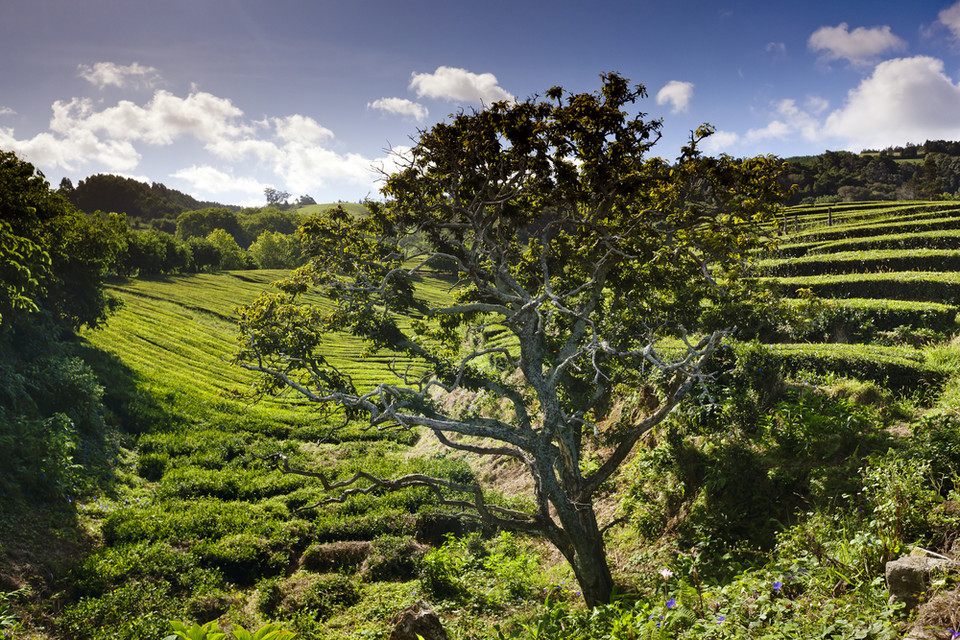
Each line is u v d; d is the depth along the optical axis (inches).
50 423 769.6
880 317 757.3
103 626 481.4
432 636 362.9
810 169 6136.8
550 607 448.5
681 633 295.4
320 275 625.3
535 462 505.0
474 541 671.8
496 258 599.2
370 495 828.0
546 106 510.6
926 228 1370.6
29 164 1056.8
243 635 234.1
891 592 262.4
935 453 384.5
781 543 390.0
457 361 628.7
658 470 584.1
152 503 795.4
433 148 548.4
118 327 1755.7
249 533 697.6
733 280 651.5
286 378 550.6
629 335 636.1
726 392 584.7
